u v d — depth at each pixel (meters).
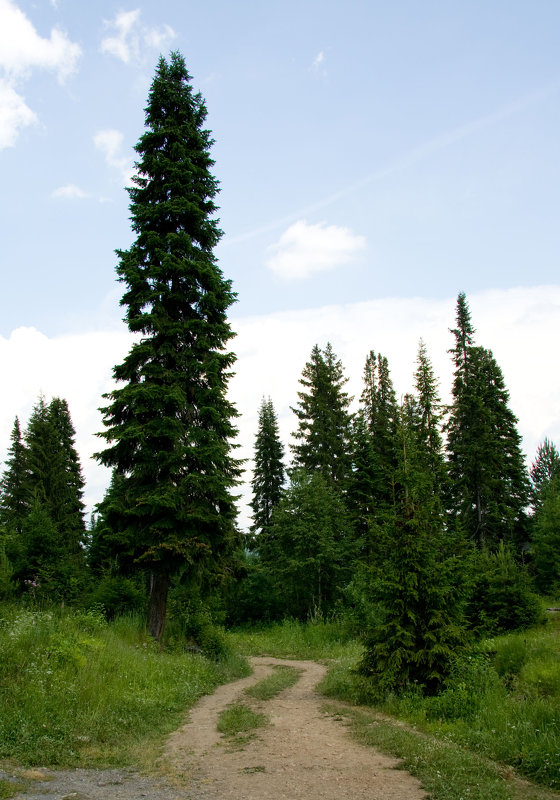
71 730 7.69
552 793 5.78
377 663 11.59
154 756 7.19
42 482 38.06
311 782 6.00
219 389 17.56
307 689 13.65
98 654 11.34
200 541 16.53
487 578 18.30
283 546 33.06
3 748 6.61
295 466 40.69
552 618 19.80
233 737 8.33
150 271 17.44
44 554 21.81
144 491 16.53
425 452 13.48
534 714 8.27
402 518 12.41
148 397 16.38
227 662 17.92
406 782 5.98
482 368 40.88
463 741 7.81
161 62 20.16
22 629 10.70
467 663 10.72
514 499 41.53
